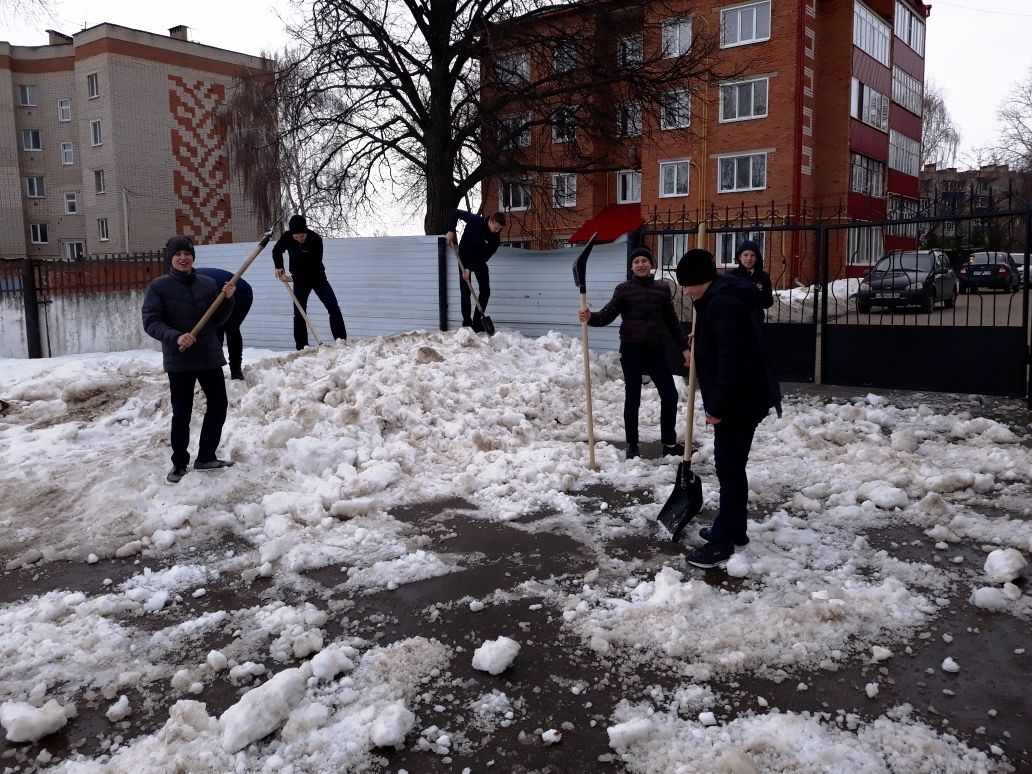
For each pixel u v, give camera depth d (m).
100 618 3.91
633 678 3.24
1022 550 4.50
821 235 9.35
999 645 3.44
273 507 5.48
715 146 28.19
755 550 4.54
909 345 8.98
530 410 8.12
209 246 14.84
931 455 6.57
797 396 9.01
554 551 4.70
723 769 2.60
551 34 17.66
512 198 23.45
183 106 38.03
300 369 8.54
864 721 2.90
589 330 11.32
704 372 4.42
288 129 19.33
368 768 2.72
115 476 5.88
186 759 2.73
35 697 3.20
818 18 29.39
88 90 36.75
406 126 18.86
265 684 3.04
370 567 4.49
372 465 6.33
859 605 3.76
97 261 15.37
